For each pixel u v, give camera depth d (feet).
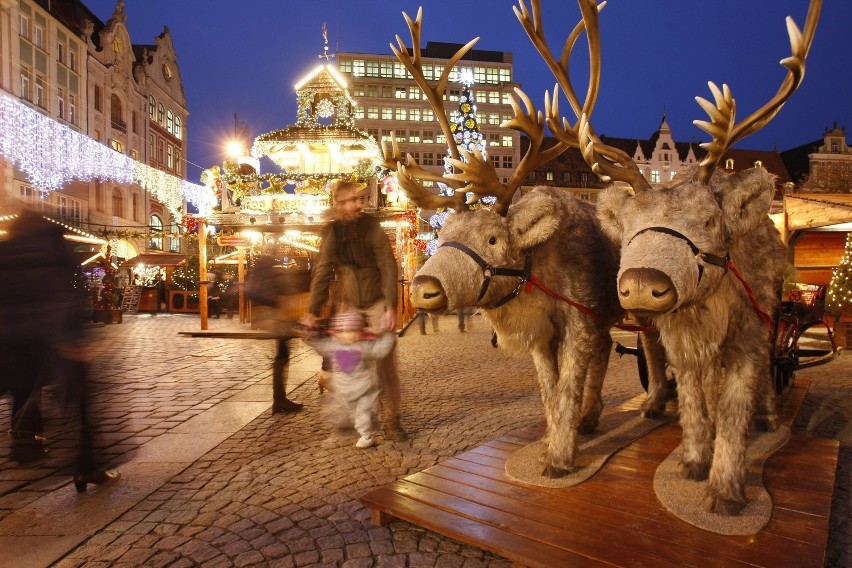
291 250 58.95
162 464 13.75
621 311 12.46
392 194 42.47
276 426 17.25
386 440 15.52
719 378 10.27
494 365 28.71
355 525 10.27
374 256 15.08
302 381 24.86
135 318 68.23
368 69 238.89
